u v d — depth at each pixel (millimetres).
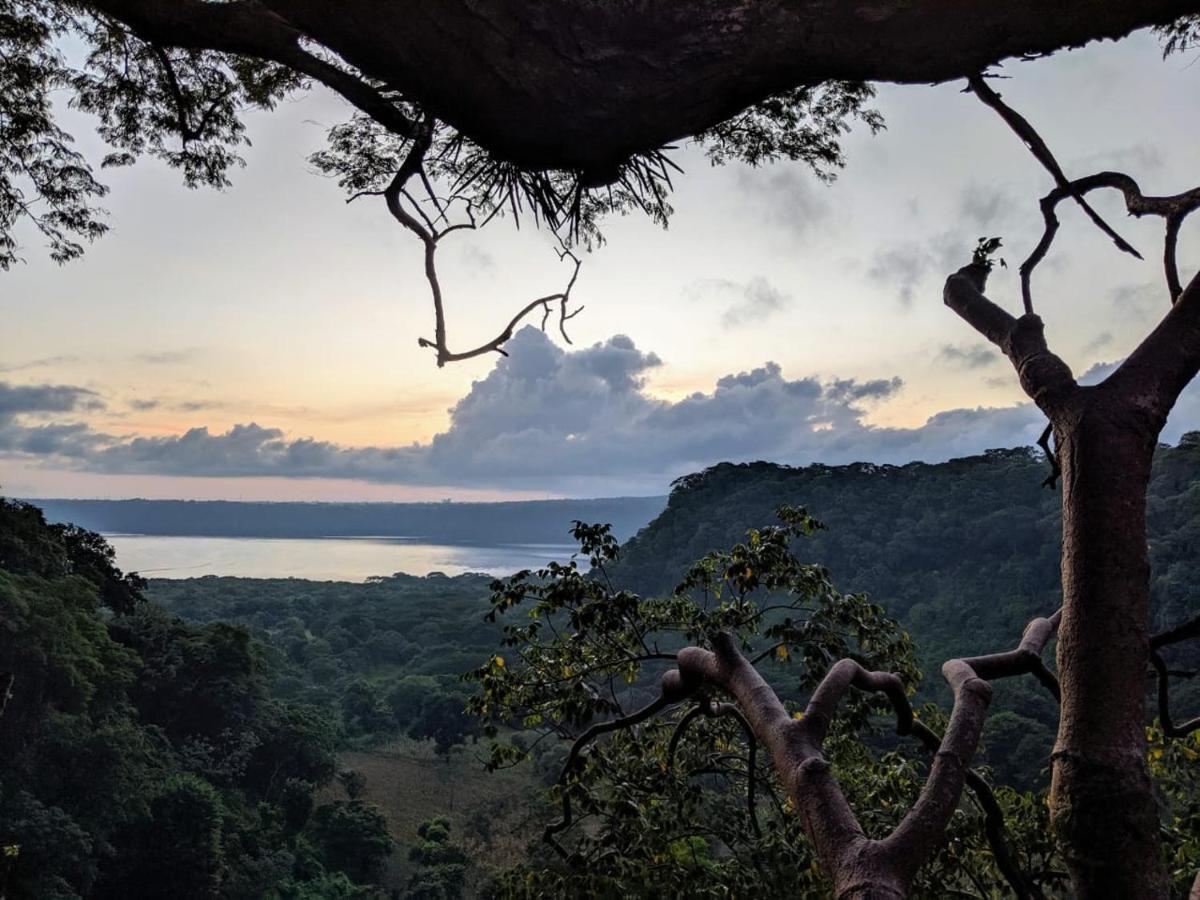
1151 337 1333
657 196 1998
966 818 4324
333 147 3842
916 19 1339
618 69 1421
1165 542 35875
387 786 48906
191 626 49000
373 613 107375
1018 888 1524
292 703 61469
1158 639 1529
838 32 1360
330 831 39344
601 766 5391
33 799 28172
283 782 43812
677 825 5324
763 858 5000
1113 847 1074
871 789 5340
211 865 32125
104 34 4473
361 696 65125
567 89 1439
